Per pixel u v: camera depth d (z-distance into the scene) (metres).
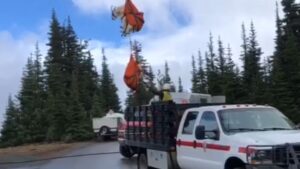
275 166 10.06
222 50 68.62
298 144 10.15
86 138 50.94
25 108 60.81
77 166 21.97
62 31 79.06
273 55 48.75
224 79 52.28
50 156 29.27
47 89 66.44
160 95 18.00
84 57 79.94
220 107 12.43
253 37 59.75
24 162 25.84
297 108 41.31
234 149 11.04
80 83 74.00
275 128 11.88
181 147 13.48
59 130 53.38
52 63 73.31
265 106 12.74
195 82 75.00
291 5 48.81
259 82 47.72
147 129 15.87
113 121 46.31
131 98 62.34
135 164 21.38
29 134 56.12
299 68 42.56
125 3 16.67
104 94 81.25
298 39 48.50
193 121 13.16
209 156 12.02
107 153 28.06
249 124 11.88
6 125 58.81
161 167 14.75
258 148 10.28
